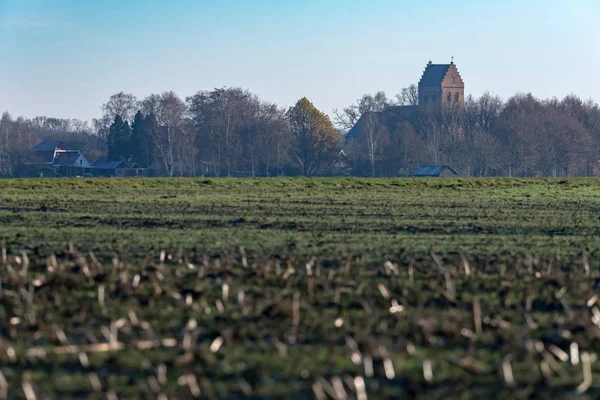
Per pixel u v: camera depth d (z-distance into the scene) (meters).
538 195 114.25
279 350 29.41
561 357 29.16
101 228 67.25
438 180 139.12
